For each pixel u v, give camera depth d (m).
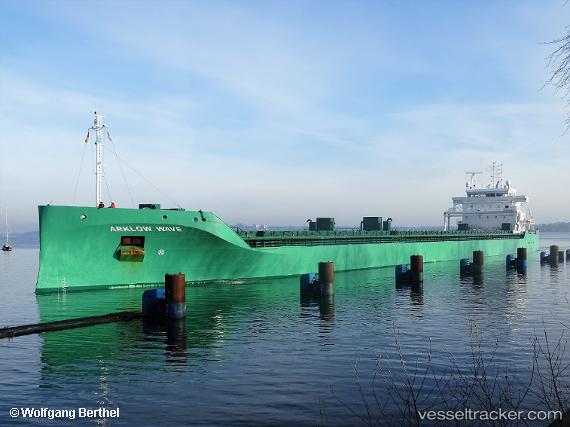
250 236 46.03
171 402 14.53
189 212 38.53
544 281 46.22
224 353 19.70
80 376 16.89
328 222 60.44
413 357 18.95
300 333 23.22
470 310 29.53
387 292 38.00
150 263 37.78
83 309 29.59
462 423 12.88
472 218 95.12
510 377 16.39
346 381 16.23
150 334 23.02
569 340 21.52
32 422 13.25
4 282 52.00
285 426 12.94
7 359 18.94
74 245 35.25
